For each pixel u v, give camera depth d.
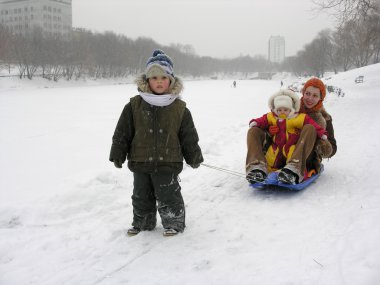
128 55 92.81
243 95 32.84
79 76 76.62
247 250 3.51
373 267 3.05
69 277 3.21
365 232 3.67
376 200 4.47
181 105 3.76
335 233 3.72
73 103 24.48
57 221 4.43
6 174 7.00
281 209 4.41
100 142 10.33
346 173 5.64
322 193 4.84
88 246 3.75
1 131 12.44
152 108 3.70
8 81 60.97
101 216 4.53
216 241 3.71
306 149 4.84
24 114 17.55
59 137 11.16
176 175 3.82
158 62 3.67
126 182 5.77
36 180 6.53
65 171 7.18
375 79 36.66
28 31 102.38
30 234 4.09
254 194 5.00
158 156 3.67
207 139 9.40
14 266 3.44
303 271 3.10
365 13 19.55
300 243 3.58
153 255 3.49
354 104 16.64
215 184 5.52
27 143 10.26
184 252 3.52
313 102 5.41
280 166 5.14
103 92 40.53
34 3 129.62
